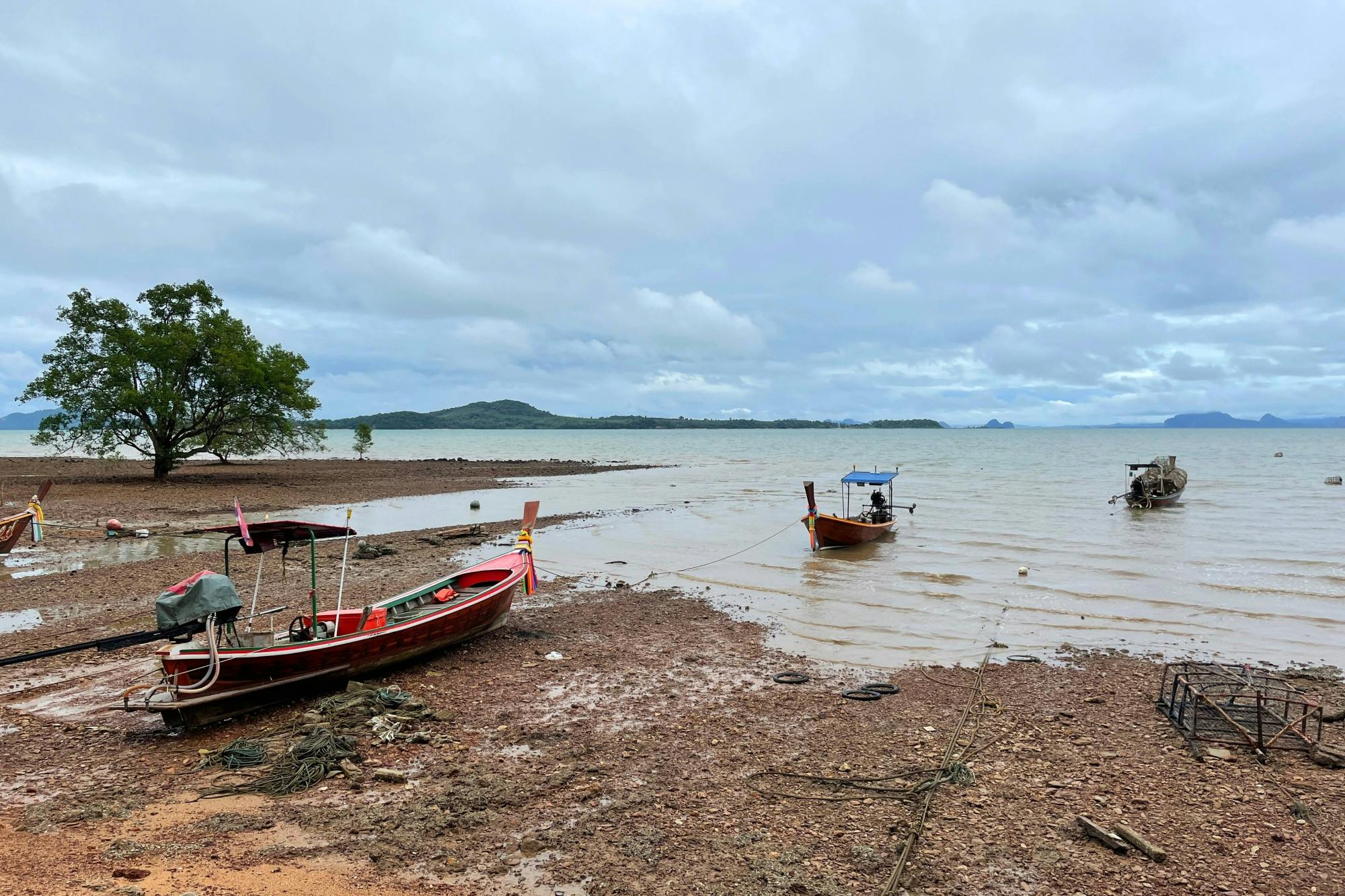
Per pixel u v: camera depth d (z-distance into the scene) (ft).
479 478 177.58
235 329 135.13
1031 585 59.57
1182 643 45.03
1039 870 20.94
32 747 29.32
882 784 26.45
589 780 26.76
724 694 36.50
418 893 19.79
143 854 21.38
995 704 34.88
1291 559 68.69
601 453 333.62
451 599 45.42
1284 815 23.95
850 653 43.52
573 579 64.75
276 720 32.40
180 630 30.01
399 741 29.94
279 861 21.17
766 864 21.16
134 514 98.99
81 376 120.47
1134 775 27.12
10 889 19.42
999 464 229.25
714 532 90.63
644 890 19.98
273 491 134.31
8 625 46.32
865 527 77.36
